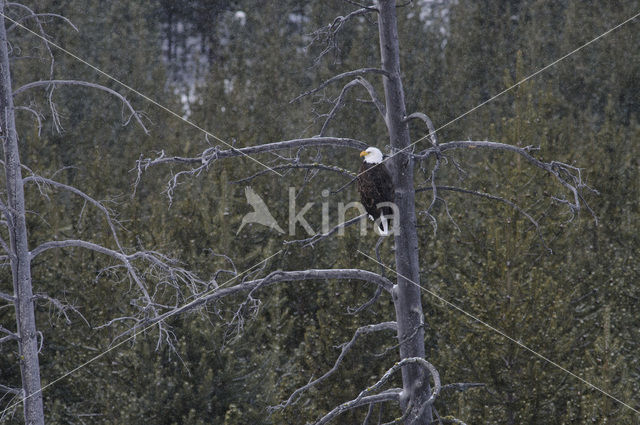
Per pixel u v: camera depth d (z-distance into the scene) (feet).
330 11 110.93
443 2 125.90
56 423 57.26
